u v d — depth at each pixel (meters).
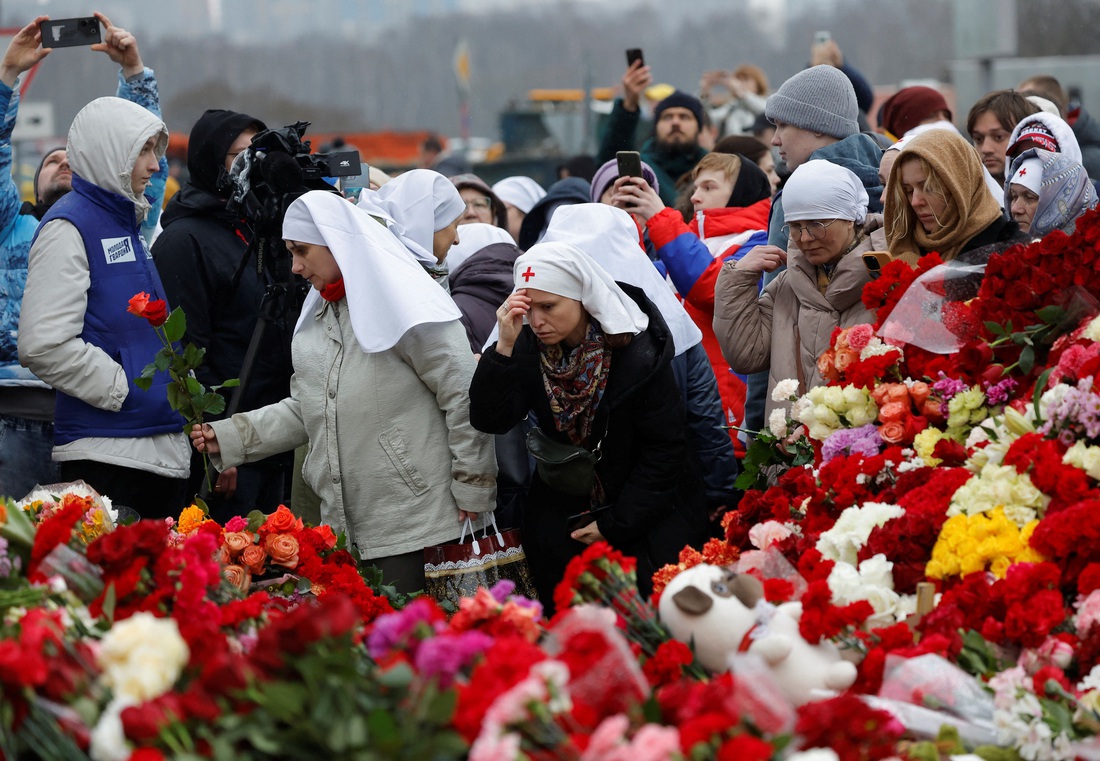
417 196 7.68
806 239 6.74
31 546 4.28
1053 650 4.11
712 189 9.23
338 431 6.82
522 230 10.95
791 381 6.30
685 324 7.06
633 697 3.31
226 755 3.02
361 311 6.62
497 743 2.93
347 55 55.69
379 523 6.81
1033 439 4.81
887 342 5.95
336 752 3.00
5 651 3.14
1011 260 5.66
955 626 4.23
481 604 3.97
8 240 7.96
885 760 3.34
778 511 5.54
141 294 6.68
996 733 3.85
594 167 13.66
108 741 3.04
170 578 4.06
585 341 6.40
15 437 7.74
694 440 7.14
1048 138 7.25
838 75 8.04
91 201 7.30
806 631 4.08
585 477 6.43
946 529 4.64
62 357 7.06
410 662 3.40
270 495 8.54
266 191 7.66
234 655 3.55
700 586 4.12
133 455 7.29
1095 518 4.33
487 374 6.40
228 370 8.17
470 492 6.71
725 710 3.17
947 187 6.47
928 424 5.66
